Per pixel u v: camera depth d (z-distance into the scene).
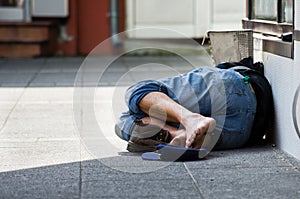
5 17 17.88
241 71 6.98
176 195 5.18
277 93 6.77
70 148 7.02
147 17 19.06
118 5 18.22
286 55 6.41
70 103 10.18
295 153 6.36
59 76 13.59
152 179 5.67
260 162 6.25
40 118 8.94
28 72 14.32
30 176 5.82
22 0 17.83
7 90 11.69
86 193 5.26
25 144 7.26
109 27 18.27
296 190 5.30
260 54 7.36
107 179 5.69
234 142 6.77
